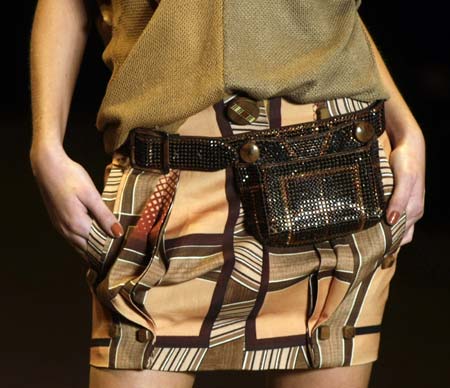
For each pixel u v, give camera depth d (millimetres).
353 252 3621
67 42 3844
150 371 3568
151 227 3533
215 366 3613
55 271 9375
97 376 3623
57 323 8125
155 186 3541
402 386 7105
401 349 7727
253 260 3547
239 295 3562
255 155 3479
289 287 3615
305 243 3557
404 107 3908
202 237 3518
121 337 3557
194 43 3451
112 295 3482
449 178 11406
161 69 3467
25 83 17406
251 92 3439
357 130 3582
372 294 3727
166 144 3496
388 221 3676
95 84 16594
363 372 3781
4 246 10031
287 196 3502
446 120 13336
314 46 3539
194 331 3568
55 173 3590
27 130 15492
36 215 11102
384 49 14750
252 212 3512
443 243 10195
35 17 3887
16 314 8281
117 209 3547
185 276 3508
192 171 3514
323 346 3674
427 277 9375
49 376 7109
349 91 3566
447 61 14547
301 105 3543
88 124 15445
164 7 3449
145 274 3467
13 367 7238
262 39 3475
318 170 3537
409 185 3732
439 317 8438
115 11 3625
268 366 3652
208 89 3404
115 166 3645
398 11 14852
